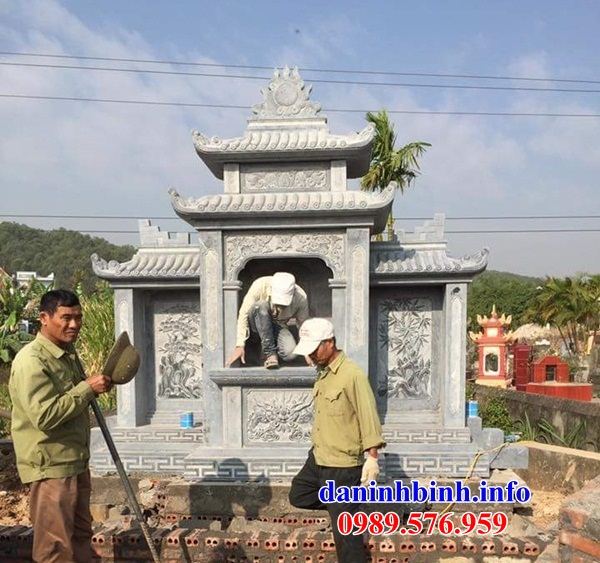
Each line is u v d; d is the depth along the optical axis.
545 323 26.05
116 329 6.06
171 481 5.32
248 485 5.00
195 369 6.32
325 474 3.50
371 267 5.64
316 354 3.52
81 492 3.34
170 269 5.97
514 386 15.31
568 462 5.64
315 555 3.76
